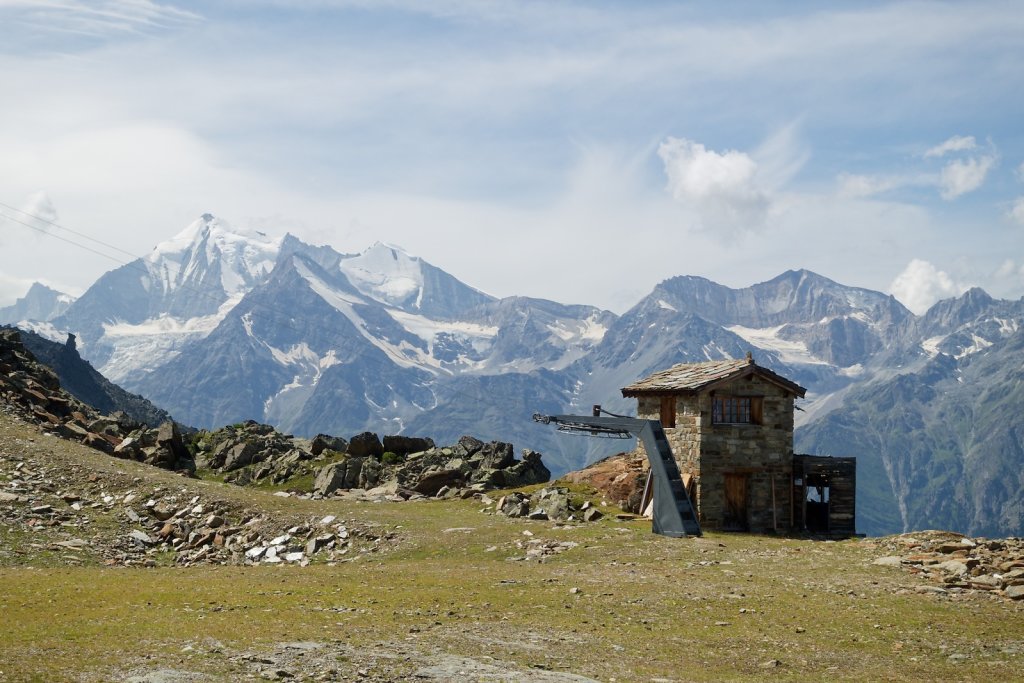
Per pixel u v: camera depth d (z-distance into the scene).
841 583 35.44
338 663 22.47
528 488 64.19
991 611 31.09
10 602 29.23
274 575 38.22
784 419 56.00
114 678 20.30
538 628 28.20
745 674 23.95
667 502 48.97
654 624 29.36
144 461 72.88
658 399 59.97
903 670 24.61
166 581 35.72
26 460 53.34
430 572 38.72
